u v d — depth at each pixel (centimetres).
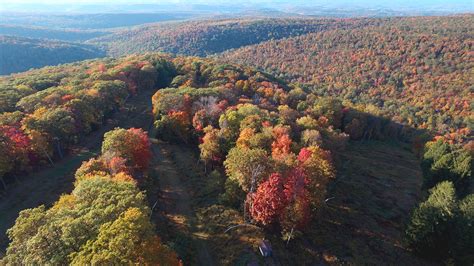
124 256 3278
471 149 9369
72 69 16338
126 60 17138
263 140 7038
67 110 8300
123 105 11700
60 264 3425
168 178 7194
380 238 5934
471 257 5106
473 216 5144
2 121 7444
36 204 6362
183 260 4784
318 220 6025
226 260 4894
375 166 9988
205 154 7150
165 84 14975
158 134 9062
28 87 11188
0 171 6334
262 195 5000
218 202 6184
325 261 5072
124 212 3841
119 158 5994
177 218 5834
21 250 3644
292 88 17962
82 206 4209
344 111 13512
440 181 7712
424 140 12125
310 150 6612
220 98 10469
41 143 7206
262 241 5088
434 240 5384
